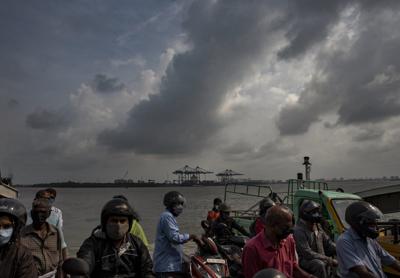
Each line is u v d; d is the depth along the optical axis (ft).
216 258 21.25
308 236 18.88
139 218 22.35
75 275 10.52
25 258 12.02
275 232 13.19
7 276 11.53
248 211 40.96
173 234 19.40
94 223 113.70
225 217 26.37
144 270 12.57
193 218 116.67
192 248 46.24
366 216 13.62
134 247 12.63
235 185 44.68
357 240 13.97
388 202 34.17
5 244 11.70
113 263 12.14
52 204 20.47
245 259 13.50
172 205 19.89
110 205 12.26
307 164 46.85
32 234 16.40
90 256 11.94
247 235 27.09
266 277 7.58
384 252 14.82
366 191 32.81
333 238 24.95
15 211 11.69
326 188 40.32
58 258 16.83
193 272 20.40
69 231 88.79
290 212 13.34
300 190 29.12
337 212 25.57
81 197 444.14
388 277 20.56
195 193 442.50
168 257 19.65
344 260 13.92
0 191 32.48
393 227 23.57
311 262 18.08
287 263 13.62
